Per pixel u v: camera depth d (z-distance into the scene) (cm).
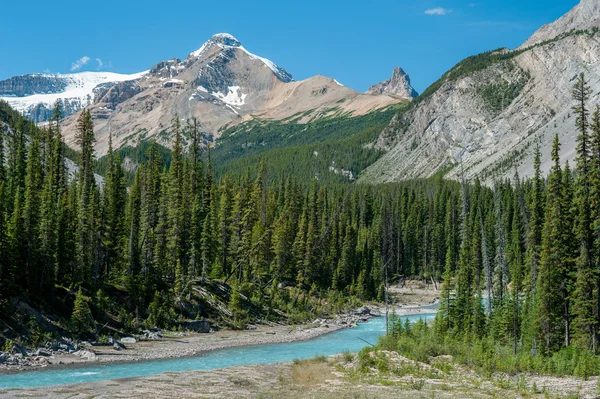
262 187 13425
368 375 4497
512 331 6097
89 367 4978
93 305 6669
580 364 4575
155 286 7938
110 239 8169
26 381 4253
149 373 4844
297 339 7462
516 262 8625
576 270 5722
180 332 7212
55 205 7638
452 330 6372
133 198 9262
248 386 4147
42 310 6034
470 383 4141
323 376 4503
